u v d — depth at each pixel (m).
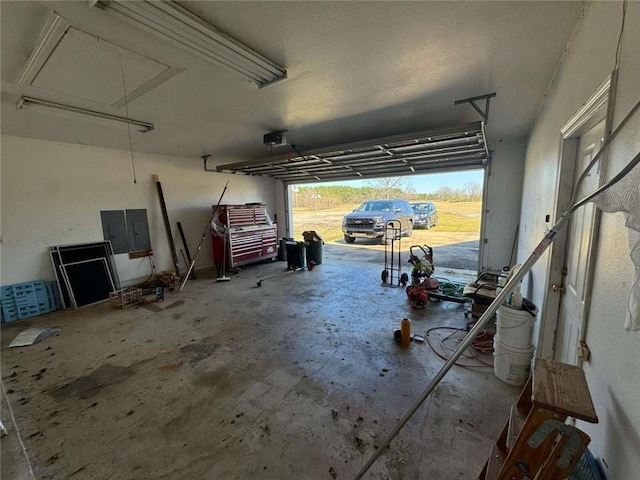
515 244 4.60
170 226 5.61
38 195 3.96
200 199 6.14
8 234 3.73
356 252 8.09
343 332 3.12
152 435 1.74
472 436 1.67
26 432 1.78
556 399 0.91
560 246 1.89
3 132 3.56
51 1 1.29
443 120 3.28
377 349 2.73
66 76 2.03
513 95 2.55
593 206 1.33
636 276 0.75
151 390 2.18
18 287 3.69
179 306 4.04
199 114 2.98
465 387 2.13
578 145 1.78
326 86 2.30
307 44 1.68
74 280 4.14
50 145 4.04
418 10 1.40
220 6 1.33
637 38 0.92
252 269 6.32
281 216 7.93
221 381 2.27
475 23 1.52
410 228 9.92
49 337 3.12
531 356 2.10
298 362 2.53
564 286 1.87
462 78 2.20
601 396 1.09
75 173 4.30
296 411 1.92
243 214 6.22
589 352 1.22
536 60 1.92
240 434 1.73
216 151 5.18
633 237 0.79
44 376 2.38
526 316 2.08
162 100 2.55
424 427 1.75
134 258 5.05
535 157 3.09
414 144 3.54
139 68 1.95
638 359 0.83
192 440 1.70
